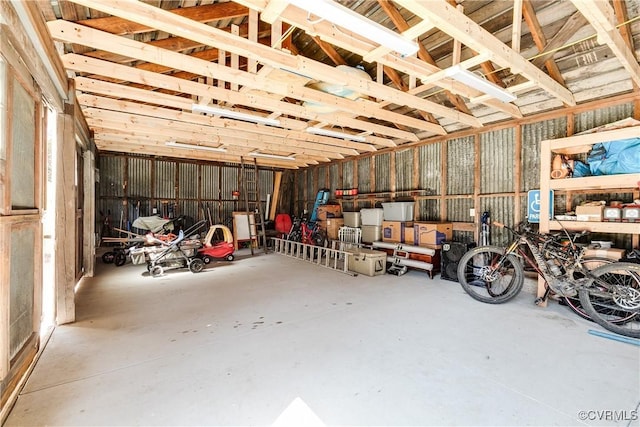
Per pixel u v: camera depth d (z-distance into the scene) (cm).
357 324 304
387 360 233
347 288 441
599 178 329
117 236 750
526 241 364
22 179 210
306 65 308
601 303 309
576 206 372
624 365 229
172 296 395
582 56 350
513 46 291
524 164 458
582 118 398
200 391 192
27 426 160
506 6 321
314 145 682
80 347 250
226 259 670
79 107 417
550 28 332
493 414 173
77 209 447
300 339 269
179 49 336
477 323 309
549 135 430
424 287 450
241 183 942
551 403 183
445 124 547
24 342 211
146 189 793
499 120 481
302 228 803
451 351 248
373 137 621
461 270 409
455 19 233
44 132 269
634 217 313
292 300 382
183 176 846
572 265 327
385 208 626
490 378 210
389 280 493
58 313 298
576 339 273
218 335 276
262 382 202
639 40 302
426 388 198
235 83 358
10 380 183
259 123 514
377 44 263
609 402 185
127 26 275
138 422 164
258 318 319
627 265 291
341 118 489
